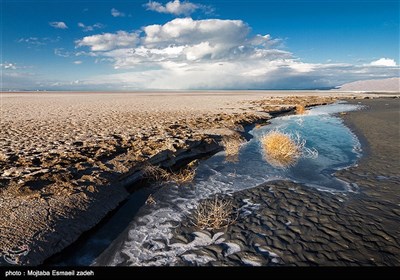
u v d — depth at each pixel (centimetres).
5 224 527
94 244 552
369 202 697
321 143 1393
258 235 554
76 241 559
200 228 594
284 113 2858
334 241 524
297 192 776
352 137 1524
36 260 470
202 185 856
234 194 777
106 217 668
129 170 890
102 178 790
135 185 873
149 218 654
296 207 679
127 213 688
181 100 4744
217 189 820
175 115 2242
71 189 696
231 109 2853
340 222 596
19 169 813
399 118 2147
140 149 1102
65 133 1404
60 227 557
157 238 564
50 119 1956
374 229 564
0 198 629
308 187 813
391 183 823
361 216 622
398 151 1182
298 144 1320
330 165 1032
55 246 515
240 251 504
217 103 3866
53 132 1430
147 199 759
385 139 1419
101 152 1035
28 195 649
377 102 4169
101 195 716
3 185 693
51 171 799
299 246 511
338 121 2153
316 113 2783
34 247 487
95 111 2594
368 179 865
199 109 2847
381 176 887
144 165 952
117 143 1181
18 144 1141
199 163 1098
